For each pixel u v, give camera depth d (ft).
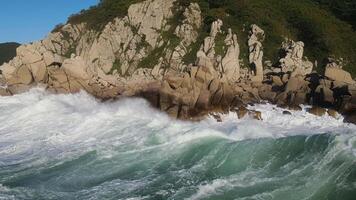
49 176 55.26
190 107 83.46
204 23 168.66
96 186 50.67
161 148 61.46
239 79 129.18
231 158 52.95
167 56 159.74
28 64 118.93
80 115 89.15
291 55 140.26
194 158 55.72
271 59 153.28
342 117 81.15
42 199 47.85
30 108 97.86
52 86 111.86
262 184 45.50
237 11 171.32
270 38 161.89
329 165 45.68
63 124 84.28
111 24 181.06
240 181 46.88
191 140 61.72
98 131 76.23
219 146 56.80
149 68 160.25
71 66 111.04
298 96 94.12
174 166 54.49
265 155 51.52
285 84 103.24
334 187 42.93
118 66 169.99
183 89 83.97
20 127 85.76
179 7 177.17
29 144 72.43
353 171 43.47
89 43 187.93
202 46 155.63
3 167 60.08
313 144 49.73
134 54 168.66
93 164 58.39
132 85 111.55
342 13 184.44
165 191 47.01
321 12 185.88
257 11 173.37
